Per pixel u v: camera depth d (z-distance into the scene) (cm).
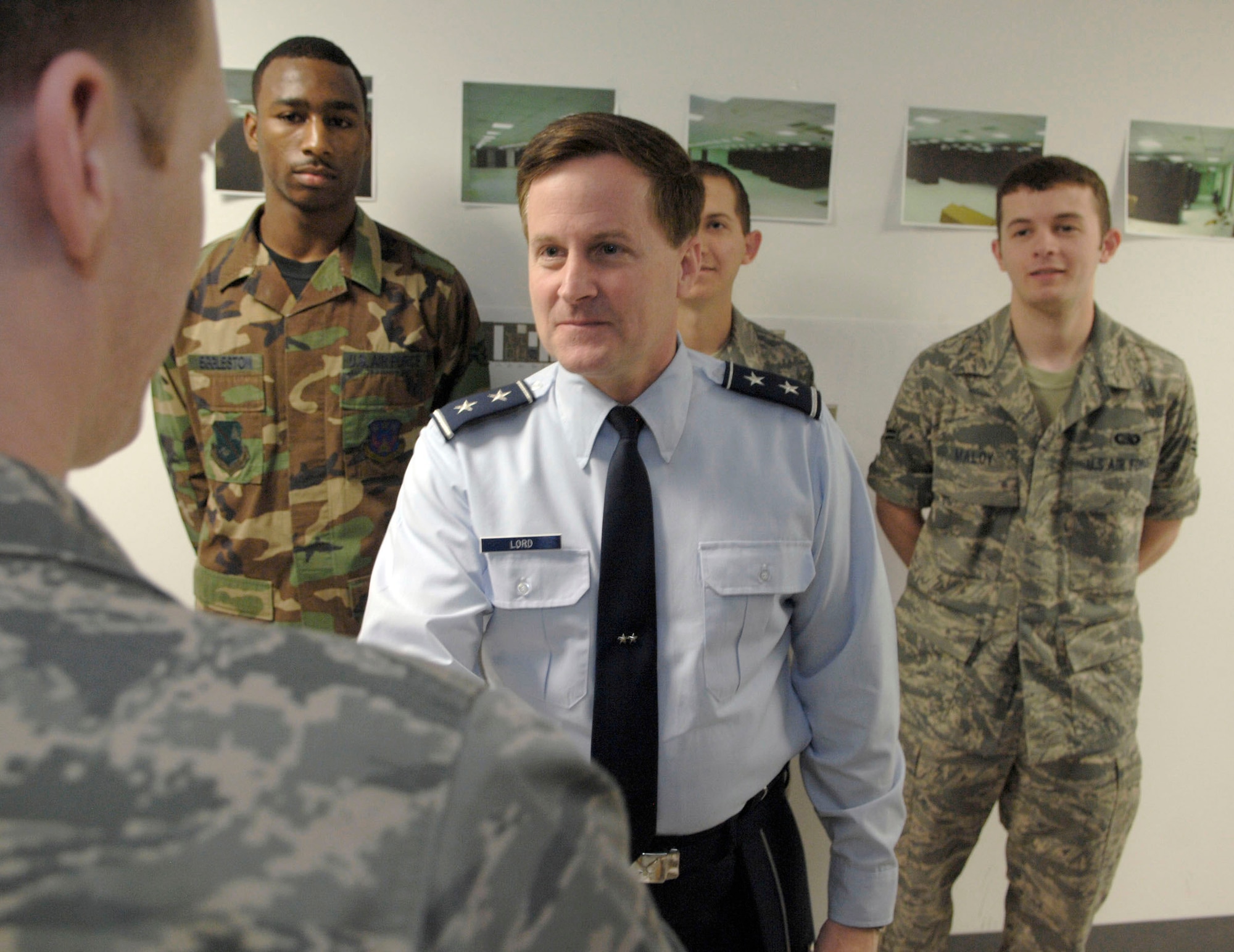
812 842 188
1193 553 195
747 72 176
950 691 168
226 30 167
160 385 165
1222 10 184
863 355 186
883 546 193
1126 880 201
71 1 28
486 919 24
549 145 96
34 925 20
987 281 187
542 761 27
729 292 175
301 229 160
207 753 23
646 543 101
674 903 99
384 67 170
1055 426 166
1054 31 181
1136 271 188
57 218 29
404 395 165
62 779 22
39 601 25
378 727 25
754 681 104
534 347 179
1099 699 163
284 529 161
